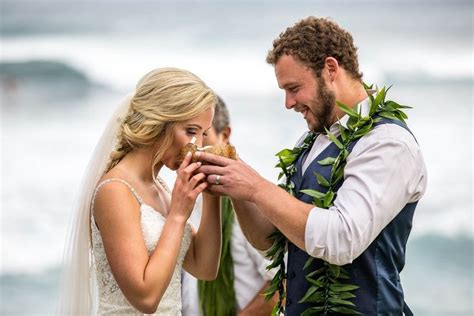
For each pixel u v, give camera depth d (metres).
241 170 3.21
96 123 19.14
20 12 45.78
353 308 3.20
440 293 9.70
